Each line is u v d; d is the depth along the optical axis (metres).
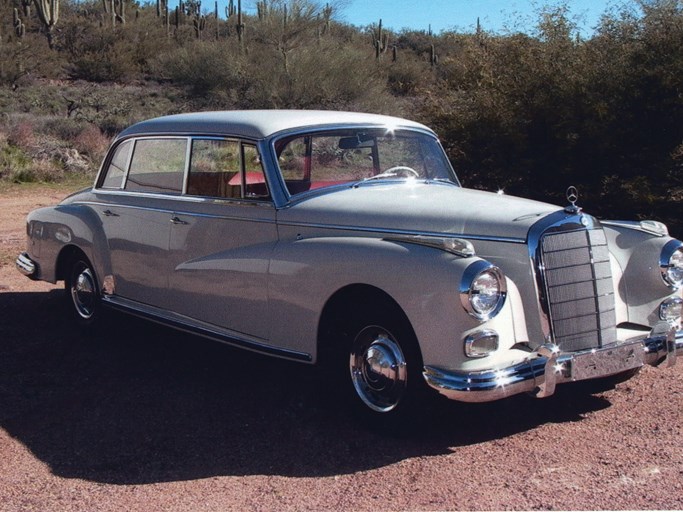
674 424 4.75
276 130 5.25
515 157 11.03
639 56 10.15
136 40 50.12
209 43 36.06
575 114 10.39
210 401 5.19
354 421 4.80
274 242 5.08
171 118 6.07
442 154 6.06
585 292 4.54
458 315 4.09
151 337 6.70
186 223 5.60
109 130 25.11
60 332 6.80
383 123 5.77
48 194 16.55
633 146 10.28
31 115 25.67
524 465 4.22
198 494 3.93
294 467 4.23
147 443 4.55
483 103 11.19
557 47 10.87
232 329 5.32
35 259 7.16
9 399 5.23
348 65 31.30
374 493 3.91
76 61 45.03
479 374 4.07
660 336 4.77
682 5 10.19
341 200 5.00
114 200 6.34
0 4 50.22
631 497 3.84
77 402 5.18
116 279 6.31
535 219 4.45
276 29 32.34
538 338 4.39
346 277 4.50
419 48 56.28
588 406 5.09
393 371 4.44
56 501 3.86
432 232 4.61
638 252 5.00
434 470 4.16
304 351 4.84
